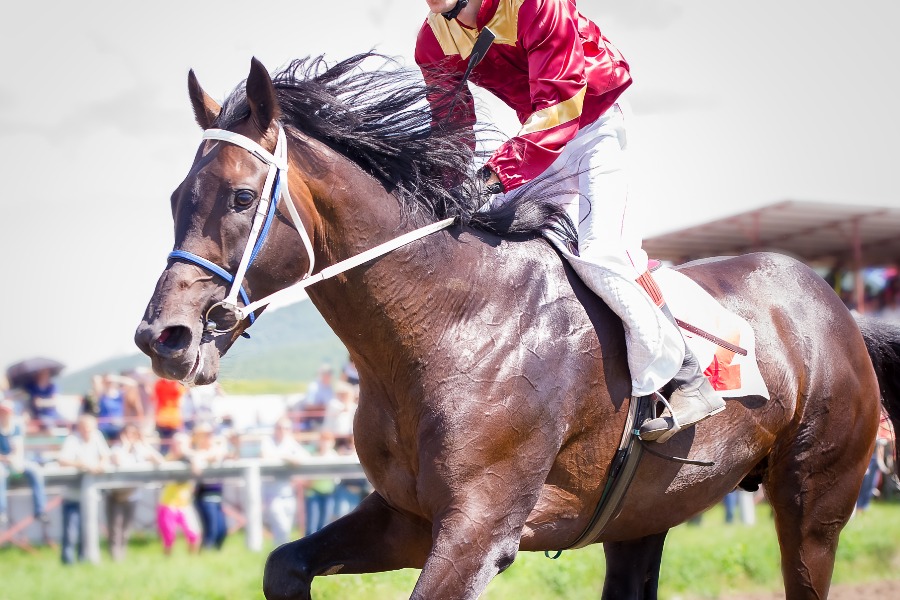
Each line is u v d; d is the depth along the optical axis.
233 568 12.51
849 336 6.81
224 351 4.76
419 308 5.18
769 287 6.67
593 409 5.47
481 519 4.97
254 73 4.82
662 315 5.58
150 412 15.75
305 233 4.92
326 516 15.62
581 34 5.80
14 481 14.30
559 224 5.83
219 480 15.34
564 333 5.42
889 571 12.65
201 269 4.64
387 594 10.12
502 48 5.76
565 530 5.61
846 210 23.72
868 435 6.78
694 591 11.16
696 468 5.97
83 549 14.25
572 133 5.54
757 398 6.15
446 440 5.01
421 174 5.43
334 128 5.18
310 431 16.58
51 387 17.25
